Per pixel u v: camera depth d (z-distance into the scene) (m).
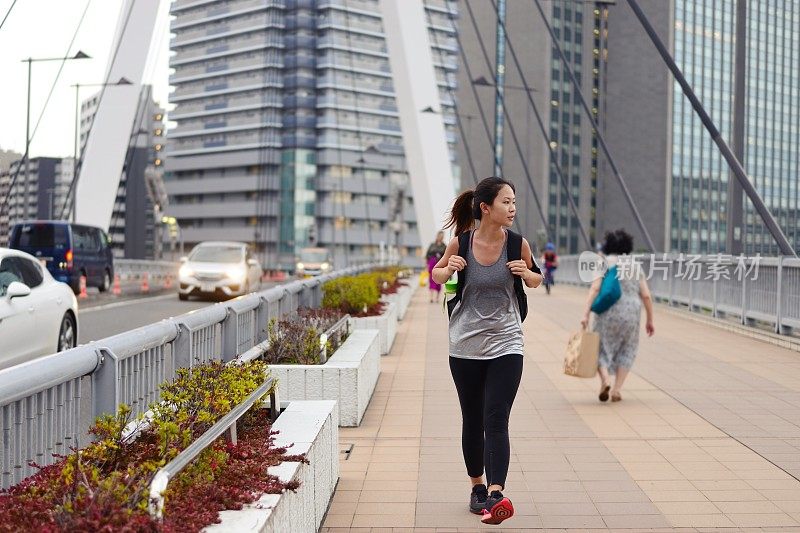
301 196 124.25
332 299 13.70
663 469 6.13
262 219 125.19
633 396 9.23
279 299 10.73
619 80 125.31
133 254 115.81
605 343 8.90
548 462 6.34
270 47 127.44
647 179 121.88
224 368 5.09
